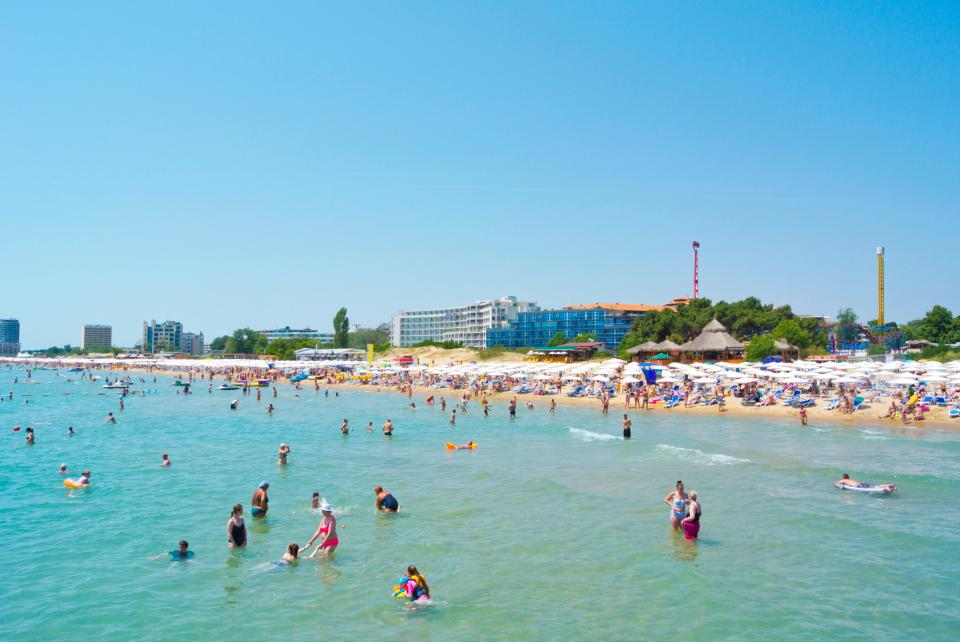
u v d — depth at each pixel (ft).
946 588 56.18
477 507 85.97
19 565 64.28
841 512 80.33
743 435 147.43
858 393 194.49
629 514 81.61
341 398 291.79
